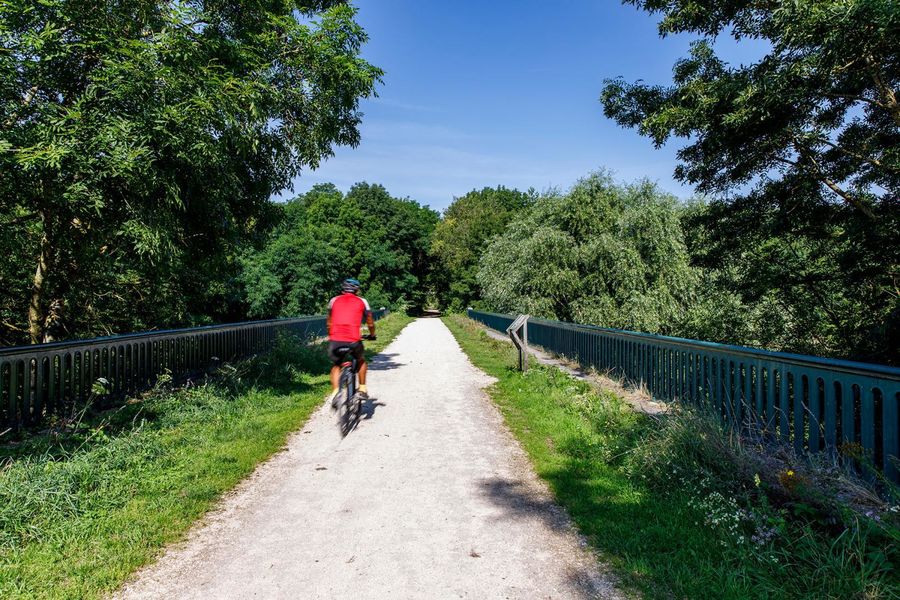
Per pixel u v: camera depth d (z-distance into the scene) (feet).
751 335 48.32
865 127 35.83
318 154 35.65
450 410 26.23
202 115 22.99
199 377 31.53
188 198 27.27
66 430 19.01
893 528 9.70
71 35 24.23
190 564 10.83
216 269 39.78
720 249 44.83
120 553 11.07
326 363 43.11
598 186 73.61
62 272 35.83
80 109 21.99
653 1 35.42
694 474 13.73
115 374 23.59
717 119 32.63
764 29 31.68
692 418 15.57
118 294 45.24
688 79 37.11
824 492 11.32
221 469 16.65
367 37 33.04
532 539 11.84
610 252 66.03
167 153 23.39
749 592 9.19
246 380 31.17
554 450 18.71
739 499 12.35
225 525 12.84
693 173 40.57
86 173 21.24
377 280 201.26
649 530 11.74
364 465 17.61
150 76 22.06
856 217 33.94
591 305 68.23
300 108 33.27
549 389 29.12
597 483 15.06
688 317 60.59
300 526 12.73
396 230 227.61
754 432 16.57
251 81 27.40
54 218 28.32
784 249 42.47
